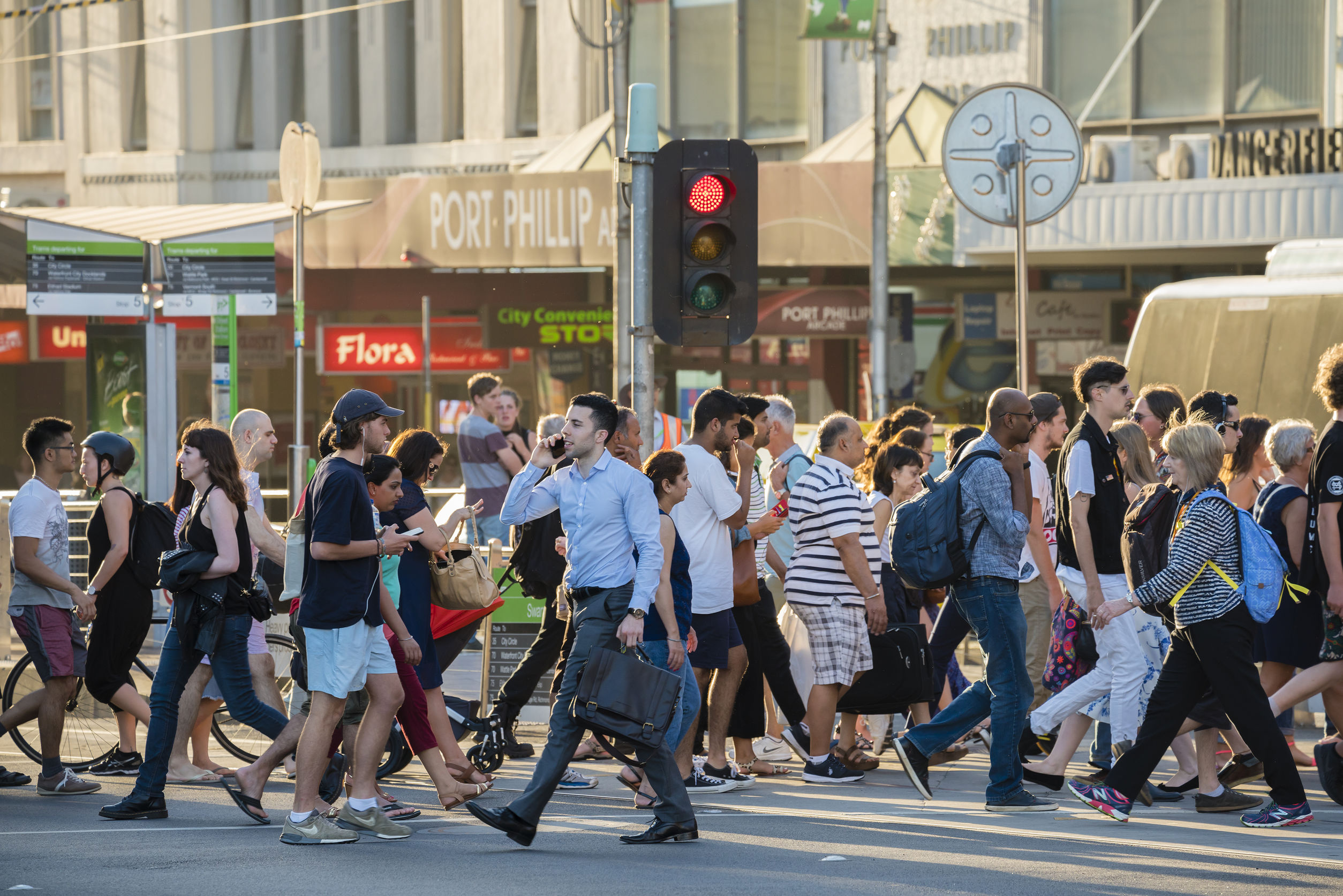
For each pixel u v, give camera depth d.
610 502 24.95
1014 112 53.78
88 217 60.31
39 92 124.75
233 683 27.86
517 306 90.50
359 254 86.94
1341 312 48.38
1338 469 28.73
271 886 21.80
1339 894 21.16
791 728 33.88
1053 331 82.56
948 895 21.12
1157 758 26.73
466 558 30.22
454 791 28.48
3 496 55.66
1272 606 26.14
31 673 33.50
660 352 93.94
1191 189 69.81
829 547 31.02
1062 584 29.73
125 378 52.22
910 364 74.94
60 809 28.77
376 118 112.75
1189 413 33.81
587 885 21.81
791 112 97.50
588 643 24.91
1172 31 83.88
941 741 29.53
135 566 30.48
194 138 118.00
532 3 107.56
